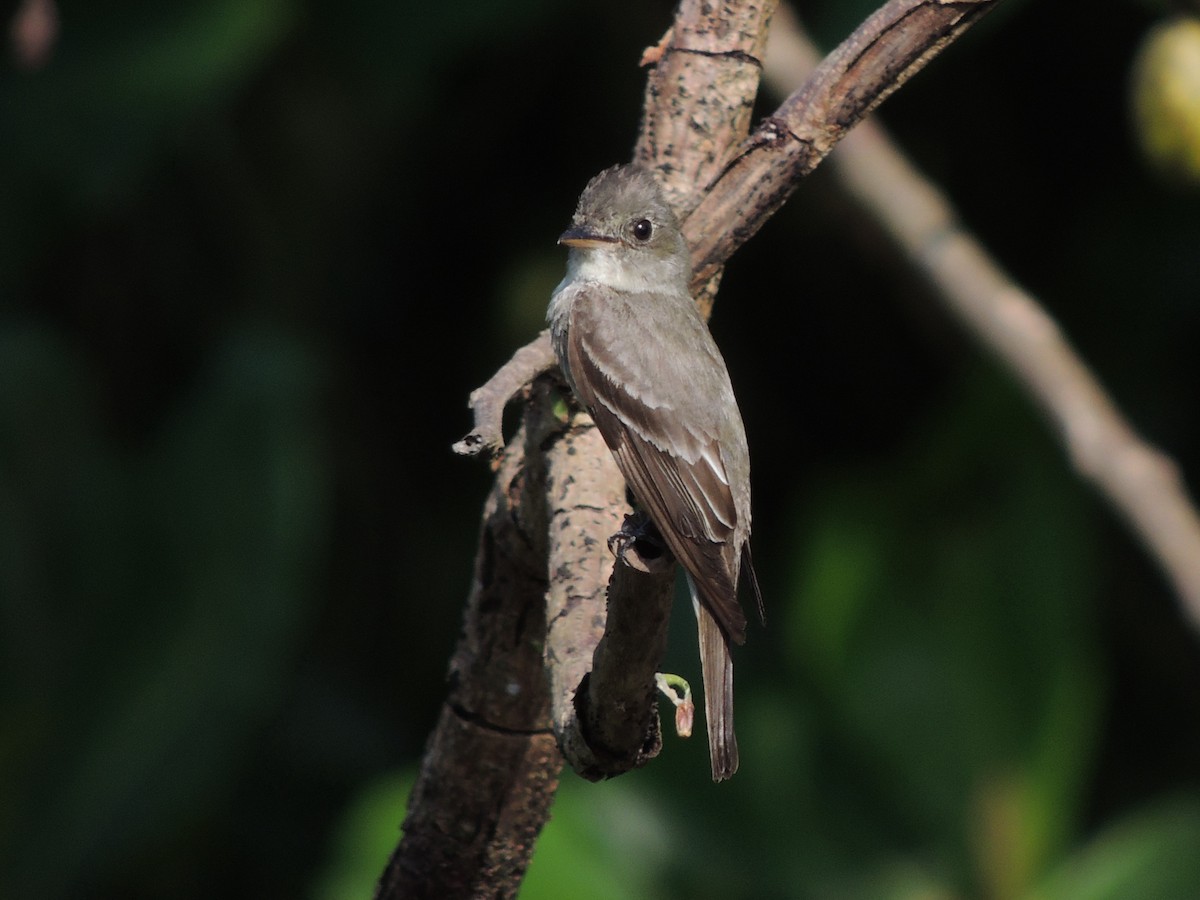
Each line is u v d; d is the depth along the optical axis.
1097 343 11.95
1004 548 9.80
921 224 9.82
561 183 12.19
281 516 10.09
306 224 11.73
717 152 6.36
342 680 11.48
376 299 12.08
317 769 11.05
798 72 9.73
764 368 12.41
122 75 10.24
